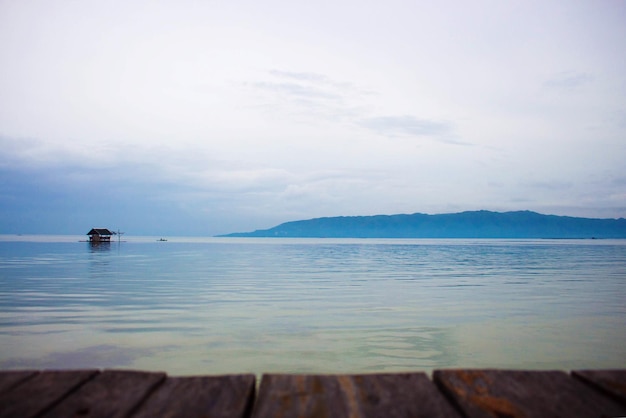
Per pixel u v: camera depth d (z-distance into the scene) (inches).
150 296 751.1
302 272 1330.0
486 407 65.0
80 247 3521.2
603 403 66.6
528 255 2637.8
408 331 472.1
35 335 445.1
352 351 390.3
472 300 716.7
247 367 341.7
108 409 63.4
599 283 1005.8
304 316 561.0
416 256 2509.8
